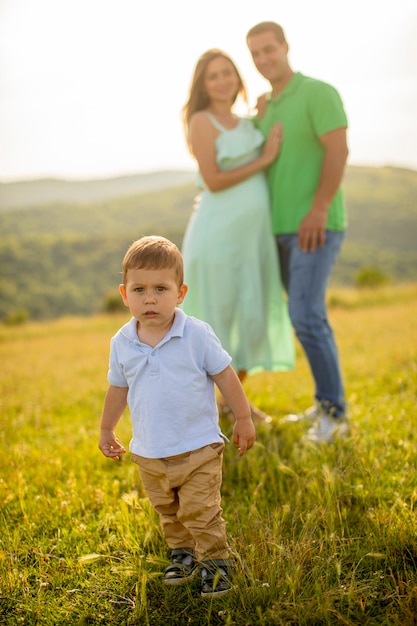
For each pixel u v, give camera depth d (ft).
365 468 11.64
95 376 27.20
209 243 15.10
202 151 14.98
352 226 375.04
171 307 8.70
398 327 31.58
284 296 16.15
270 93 15.46
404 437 13.74
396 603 8.31
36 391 24.09
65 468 13.53
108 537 10.43
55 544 10.47
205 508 8.70
